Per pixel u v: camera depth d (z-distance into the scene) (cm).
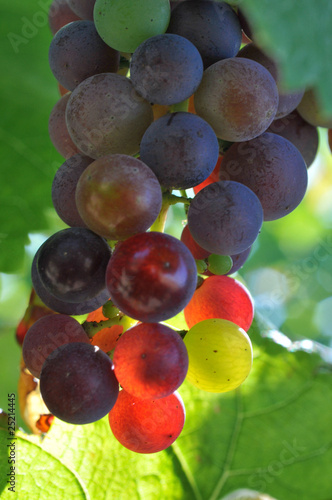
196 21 19
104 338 19
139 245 17
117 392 18
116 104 18
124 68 20
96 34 19
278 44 16
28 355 19
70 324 19
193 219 18
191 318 20
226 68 18
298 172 19
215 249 18
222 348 19
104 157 18
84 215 18
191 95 19
